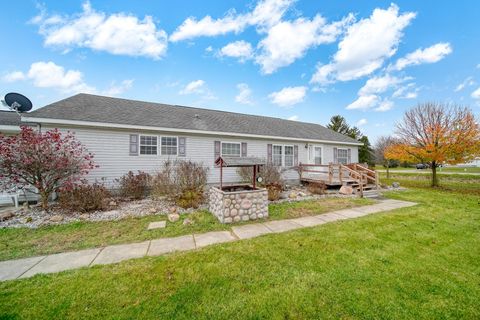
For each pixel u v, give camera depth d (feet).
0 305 7.64
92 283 8.91
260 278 9.31
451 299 7.95
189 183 26.27
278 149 42.70
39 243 13.66
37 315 7.18
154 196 27.14
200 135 34.88
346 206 23.57
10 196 23.98
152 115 34.06
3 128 24.52
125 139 29.68
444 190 35.91
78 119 26.08
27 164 19.34
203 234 15.21
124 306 7.59
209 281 9.09
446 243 13.14
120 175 29.22
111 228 16.49
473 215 19.53
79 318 7.04
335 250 12.12
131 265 10.46
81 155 25.96
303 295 8.16
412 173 66.33
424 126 39.32
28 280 9.21
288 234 14.74
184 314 7.22
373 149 95.76
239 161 19.90
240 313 7.26
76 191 21.34
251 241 13.56
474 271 9.91
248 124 43.55
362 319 7.00
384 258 11.12
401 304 7.68
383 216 19.17
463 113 36.22
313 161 47.57
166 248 12.78
